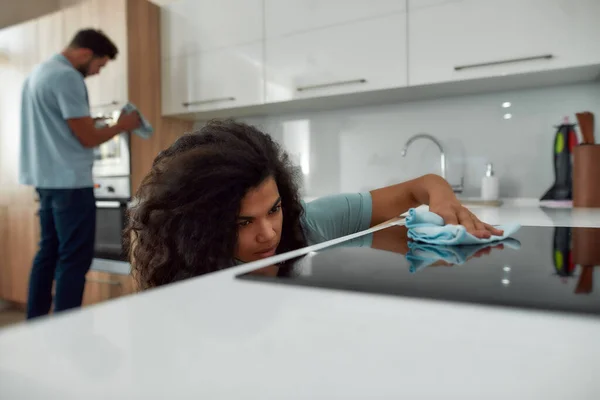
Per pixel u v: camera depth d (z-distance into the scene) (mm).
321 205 908
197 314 227
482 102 1810
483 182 1668
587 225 778
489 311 231
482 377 151
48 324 210
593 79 1586
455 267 363
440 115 1902
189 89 2250
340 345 182
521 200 1715
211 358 170
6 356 171
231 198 583
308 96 1893
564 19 1395
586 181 1359
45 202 1845
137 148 2219
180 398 138
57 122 1723
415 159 1969
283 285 291
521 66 1468
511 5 1470
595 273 335
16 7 2922
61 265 1797
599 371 154
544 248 477
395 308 237
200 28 2199
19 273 2510
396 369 158
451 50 1576
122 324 211
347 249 474
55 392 142
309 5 1869
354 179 2127
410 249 474
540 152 1701
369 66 1738
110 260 2217
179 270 611
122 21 2180
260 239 639
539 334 194
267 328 205
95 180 2305
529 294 264
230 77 2113
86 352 176
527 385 144
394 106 2012
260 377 153
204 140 660
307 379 151
